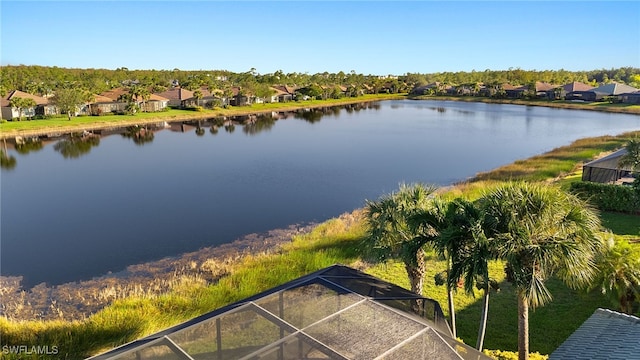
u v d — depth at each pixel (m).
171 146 65.00
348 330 9.31
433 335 9.33
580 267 11.19
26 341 15.42
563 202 11.39
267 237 27.83
